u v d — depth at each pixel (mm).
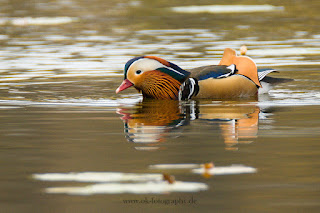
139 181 8125
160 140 10750
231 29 31125
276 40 26812
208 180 8367
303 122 12141
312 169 8891
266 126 11805
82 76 18500
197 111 13352
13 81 17703
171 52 23250
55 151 10039
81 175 8562
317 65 20328
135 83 14859
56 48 24828
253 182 8328
